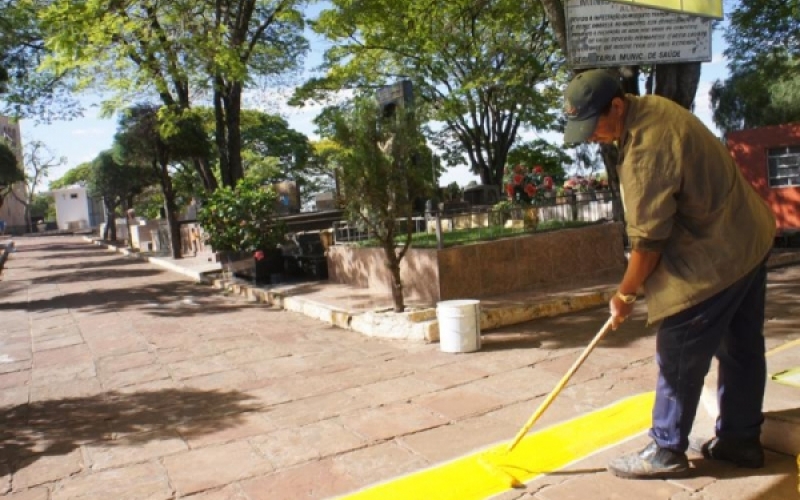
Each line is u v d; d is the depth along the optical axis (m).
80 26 13.38
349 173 6.90
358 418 4.36
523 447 3.58
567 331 6.46
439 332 6.27
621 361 5.25
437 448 3.72
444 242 8.27
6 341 8.24
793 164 14.07
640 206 2.63
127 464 3.82
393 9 16.45
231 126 16.78
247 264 11.75
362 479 3.39
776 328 5.93
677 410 2.91
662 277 2.77
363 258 9.57
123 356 6.88
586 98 2.70
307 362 6.08
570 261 8.99
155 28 14.48
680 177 2.59
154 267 18.41
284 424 4.35
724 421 3.07
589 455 3.42
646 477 3.04
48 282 15.96
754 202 2.78
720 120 25.19
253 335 7.56
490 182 23.59
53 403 5.26
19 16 16.19
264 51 18.09
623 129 2.72
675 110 2.67
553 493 3.02
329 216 16.78
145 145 17.64
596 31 8.16
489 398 4.57
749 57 16.31
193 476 3.58
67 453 4.07
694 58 8.16
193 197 28.73
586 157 25.02
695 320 2.75
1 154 38.59
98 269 18.94
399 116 7.00
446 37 18.67
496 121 22.84
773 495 2.78
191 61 14.69
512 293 8.07
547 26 19.52
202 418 4.62
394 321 6.87
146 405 5.05
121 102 15.41
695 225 2.70
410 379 5.21
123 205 34.84
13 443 4.31
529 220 9.05
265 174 35.47
